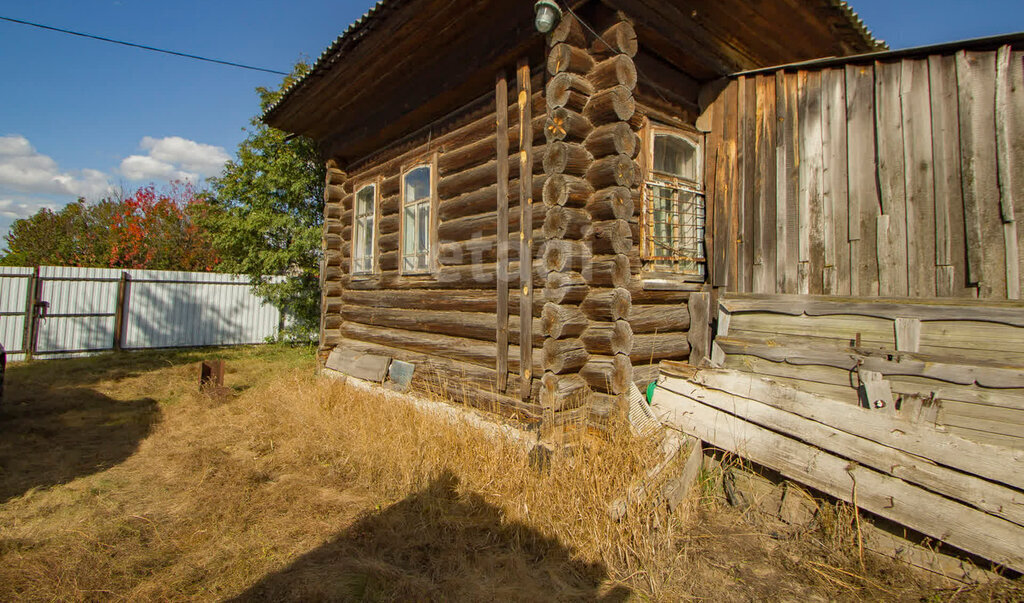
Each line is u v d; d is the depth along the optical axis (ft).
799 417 9.94
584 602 7.90
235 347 40.14
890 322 11.37
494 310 15.06
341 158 24.71
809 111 13.21
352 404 18.06
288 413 18.34
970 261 10.69
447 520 10.39
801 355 12.05
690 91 15.74
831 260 12.64
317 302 37.96
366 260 22.62
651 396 12.71
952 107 11.06
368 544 9.72
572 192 11.94
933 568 8.40
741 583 8.43
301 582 8.37
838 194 12.60
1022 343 9.72
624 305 11.89
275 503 11.47
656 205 14.42
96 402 21.36
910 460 8.70
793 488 10.09
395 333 19.90
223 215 37.40
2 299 31.50
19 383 24.80
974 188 10.71
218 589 8.30
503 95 14.43
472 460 12.23
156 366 30.17
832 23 15.12
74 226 66.95
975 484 8.07
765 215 13.93
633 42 12.23
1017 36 10.18
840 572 8.57
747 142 14.49
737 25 14.67
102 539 9.77
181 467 13.70
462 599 7.97
